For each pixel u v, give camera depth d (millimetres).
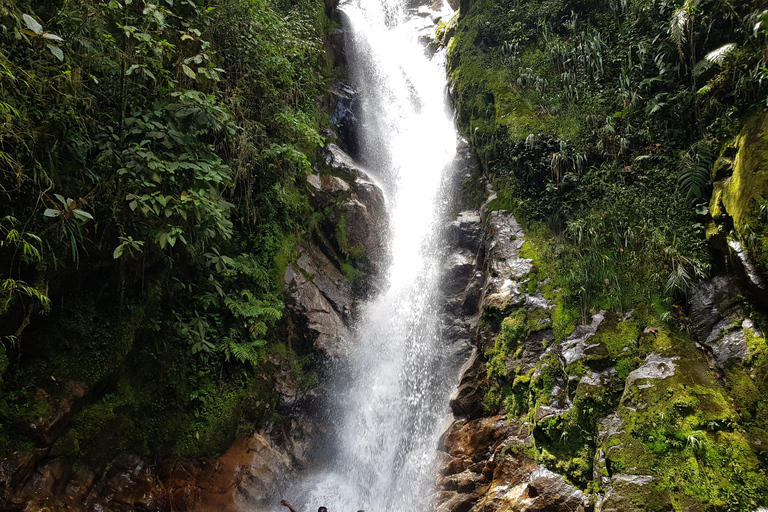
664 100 8055
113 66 5559
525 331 7004
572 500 5164
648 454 4977
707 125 7375
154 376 6633
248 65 7914
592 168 8211
